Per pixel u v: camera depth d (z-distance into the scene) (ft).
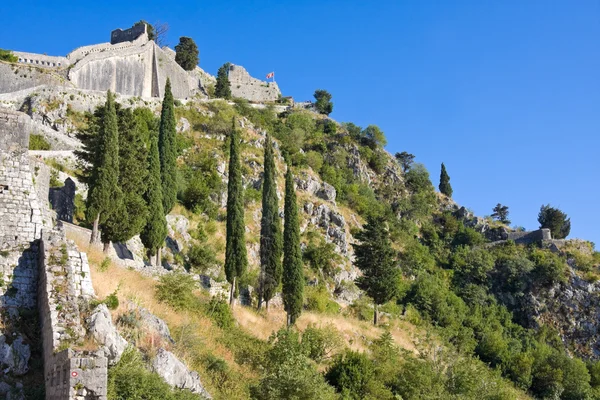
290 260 190.80
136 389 79.97
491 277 379.96
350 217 341.41
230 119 336.70
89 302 90.17
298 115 422.00
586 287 376.07
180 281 131.95
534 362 258.16
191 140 310.04
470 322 293.23
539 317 362.12
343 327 202.69
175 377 91.35
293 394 105.50
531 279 378.73
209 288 174.40
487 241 427.74
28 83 291.79
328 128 434.30
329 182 361.92
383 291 227.81
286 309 186.60
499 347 256.11
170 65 402.93
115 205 135.54
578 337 356.59
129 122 154.81
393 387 146.10
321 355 145.18
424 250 373.81
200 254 214.28
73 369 72.33
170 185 200.44
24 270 94.99
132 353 85.81
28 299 93.30
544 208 477.36
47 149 196.34
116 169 136.87
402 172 459.32
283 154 348.18
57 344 80.79
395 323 248.73
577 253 404.57
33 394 80.43
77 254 95.61
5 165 101.96
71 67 320.50
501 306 354.33
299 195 319.68
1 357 83.87
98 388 72.54
